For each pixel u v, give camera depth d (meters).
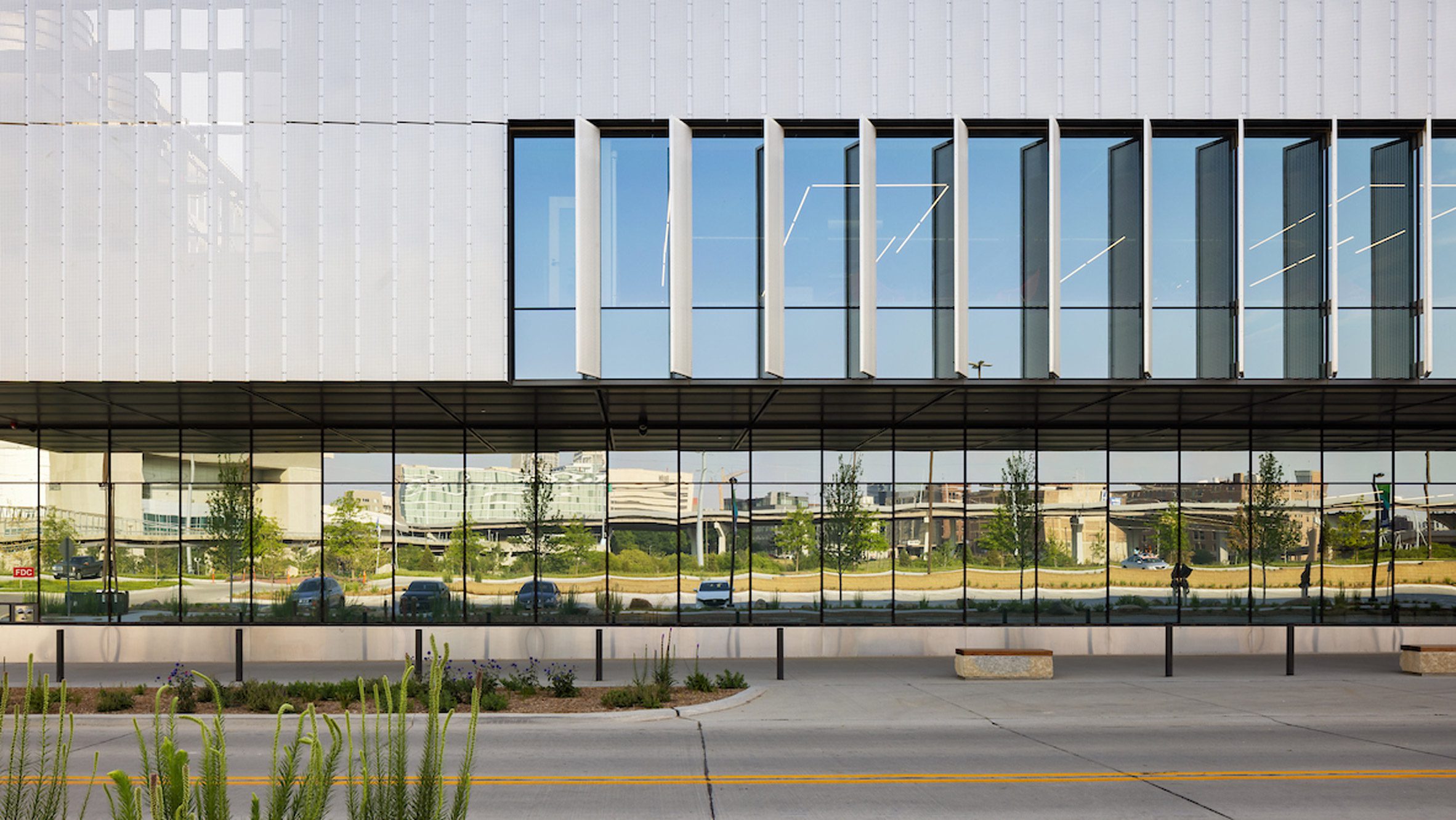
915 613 22.55
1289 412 21.55
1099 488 22.91
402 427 22.89
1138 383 17.78
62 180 18.03
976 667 18.12
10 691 15.91
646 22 18.30
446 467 22.78
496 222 18.09
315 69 18.20
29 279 17.92
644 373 17.83
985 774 10.55
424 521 22.67
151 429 22.88
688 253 17.97
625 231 18.09
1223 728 13.36
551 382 17.91
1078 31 18.30
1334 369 17.75
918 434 22.91
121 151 18.05
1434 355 18.19
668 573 22.50
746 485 22.70
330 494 22.73
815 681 17.77
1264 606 22.75
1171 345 18.05
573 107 18.16
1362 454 23.19
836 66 18.27
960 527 22.78
